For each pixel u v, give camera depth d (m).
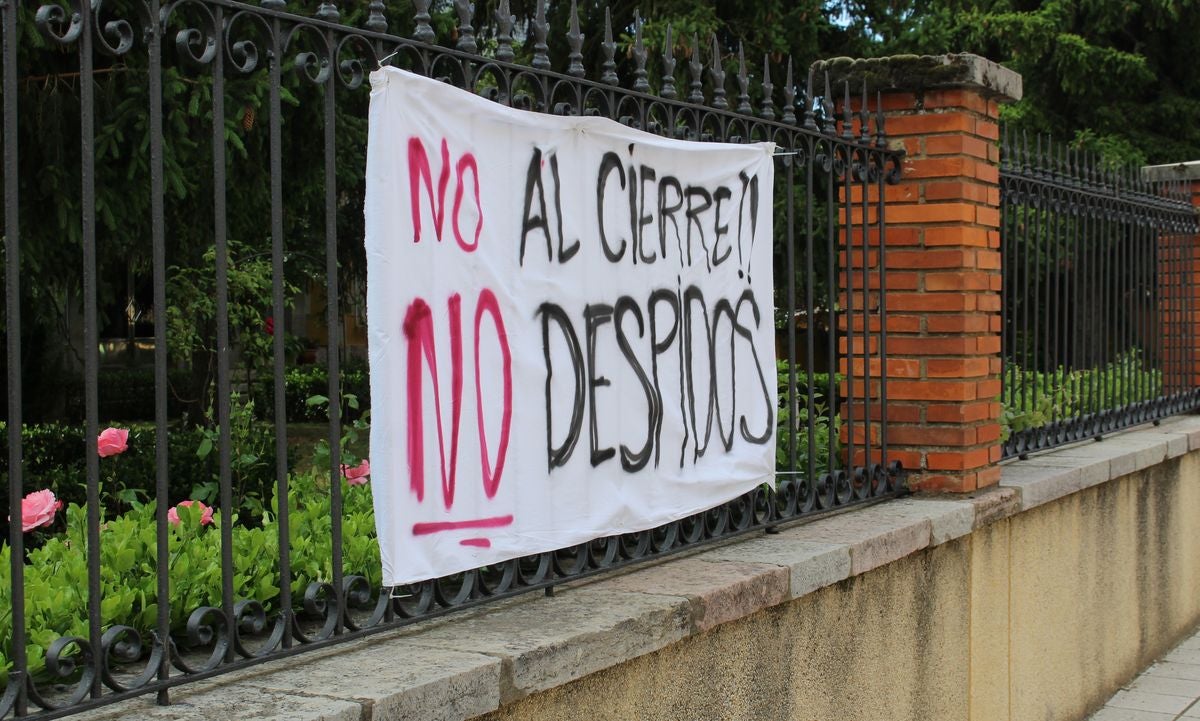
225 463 2.24
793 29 12.82
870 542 3.82
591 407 3.05
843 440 4.87
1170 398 7.71
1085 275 6.30
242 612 2.27
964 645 4.59
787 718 3.52
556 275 2.94
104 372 17.39
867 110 4.48
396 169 2.50
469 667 2.34
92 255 1.99
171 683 2.12
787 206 3.98
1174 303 7.82
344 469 3.93
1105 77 14.88
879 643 4.01
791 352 4.04
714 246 3.55
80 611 2.45
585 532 3.02
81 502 6.13
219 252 2.22
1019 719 5.06
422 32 2.64
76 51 6.31
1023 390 5.68
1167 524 6.90
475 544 2.70
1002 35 14.79
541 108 2.96
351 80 2.49
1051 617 5.36
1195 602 7.45
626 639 2.75
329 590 2.45
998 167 4.93
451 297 2.63
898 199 4.68
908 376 4.69
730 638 3.25
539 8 3.00
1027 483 4.97
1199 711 5.77
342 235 10.67
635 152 3.21
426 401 2.56
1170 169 7.90
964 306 4.60
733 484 3.63
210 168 6.48
